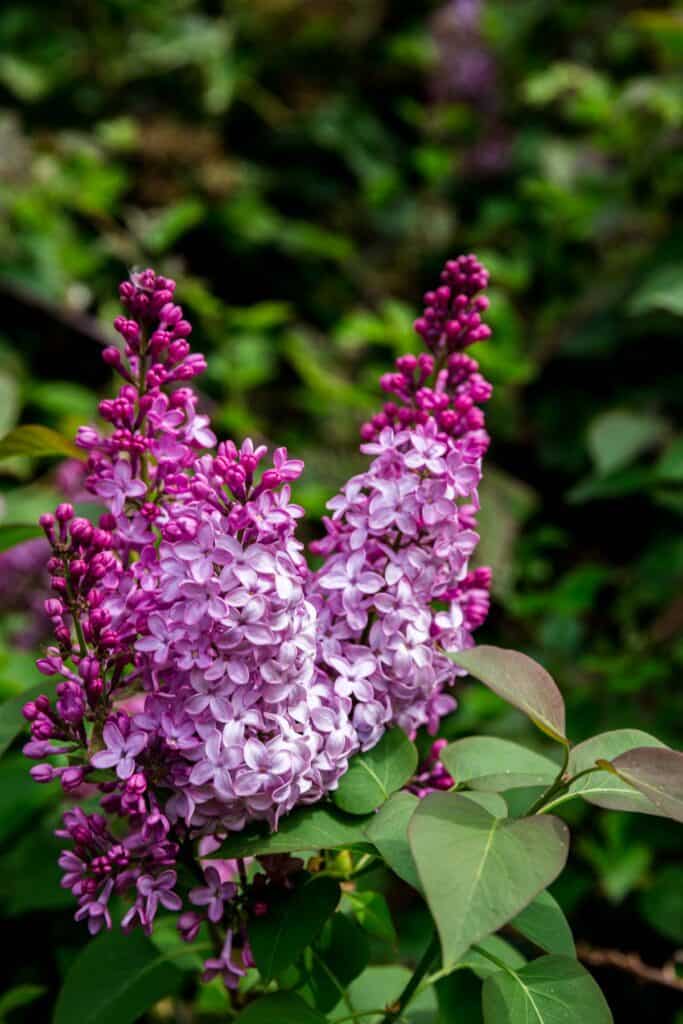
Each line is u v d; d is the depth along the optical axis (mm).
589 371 1534
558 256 1734
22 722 696
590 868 1079
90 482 672
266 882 661
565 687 1203
